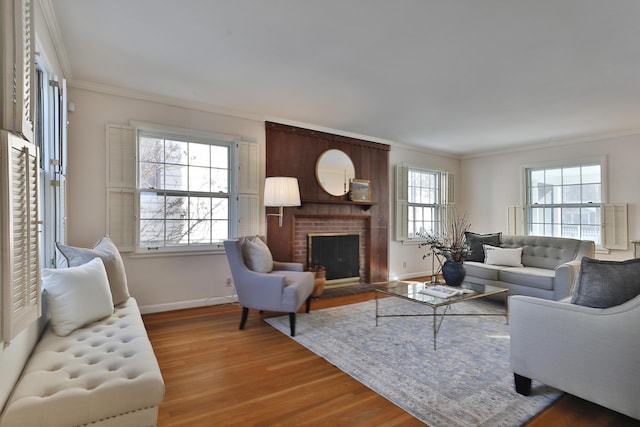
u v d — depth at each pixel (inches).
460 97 138.9
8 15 49.0
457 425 66.2
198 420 68.1
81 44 98.3
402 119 170.1
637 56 102.3
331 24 87.4
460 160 258.1
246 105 151.3
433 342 110.0
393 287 130.5
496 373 88.1
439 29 89.0
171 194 145.9
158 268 142.1
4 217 45.2
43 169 94.3
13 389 52.0
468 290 123.3
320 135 186.5
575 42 94.4
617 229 187.3
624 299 64.6
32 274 53.5
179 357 98.1
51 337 70.2
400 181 223.1
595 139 196.5
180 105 145.6
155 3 79.0
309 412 71.1
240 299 123.1
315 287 164.2
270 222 169.8
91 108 128.2
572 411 70.7
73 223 124.6
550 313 71.8
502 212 236.7
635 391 60.8
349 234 199.9
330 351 102.7
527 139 209.0
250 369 90.7
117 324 78.7
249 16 84.2
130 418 52.2
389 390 79.7
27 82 55.4
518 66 110.2
